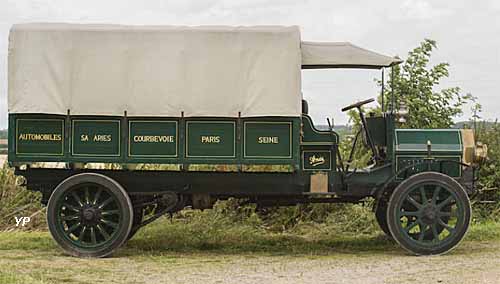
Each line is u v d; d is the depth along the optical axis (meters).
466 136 11.49
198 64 10.90
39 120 10.97
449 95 16.48
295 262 10.67
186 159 10.88
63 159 10.94
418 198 11.16
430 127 16.03
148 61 10.91
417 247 11.05
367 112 14.48
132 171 11.19
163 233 13.09
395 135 11.45
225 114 10.85
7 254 11.27
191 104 10.88
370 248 12.05
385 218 12.40
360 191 11.30
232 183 11.17
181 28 10.97
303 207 14.24
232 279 9.38
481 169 15.33
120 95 10.91
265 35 10.91
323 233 13.72
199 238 12.76
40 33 10.98
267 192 11.20
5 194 15.62
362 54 11.40
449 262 10.49
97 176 10.98
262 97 10.85
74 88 10.93
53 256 11.09
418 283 9.04
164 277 9.52
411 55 16.52
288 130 10.91
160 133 10.91
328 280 9.29
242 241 12.66
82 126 10.95
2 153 11.64
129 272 9.86
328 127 11.18
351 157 12.00
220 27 10.96
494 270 9.86
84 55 10.94
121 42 10.95
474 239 12.70
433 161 11.36
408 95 16.22
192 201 11.48
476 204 15.53
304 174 11.18
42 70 10.94
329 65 11.52
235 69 10.89
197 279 9.39
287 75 10.89
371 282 9.13
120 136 10.93
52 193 10.99
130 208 10.98
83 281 9.23
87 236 11.27
